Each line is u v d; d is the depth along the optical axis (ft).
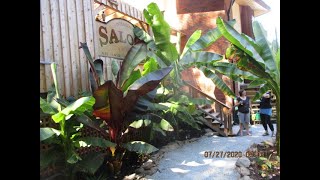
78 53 18.97
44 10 16.35
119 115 14.88
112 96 14.01
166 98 24.52
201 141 24.97
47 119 14.21
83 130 16.17
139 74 16.75
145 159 18.78
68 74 17.90
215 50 32.86
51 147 13.37
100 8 22.00
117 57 23.80
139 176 15.55
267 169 16.05
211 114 30.12
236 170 16.07
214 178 14.98
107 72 22.02
